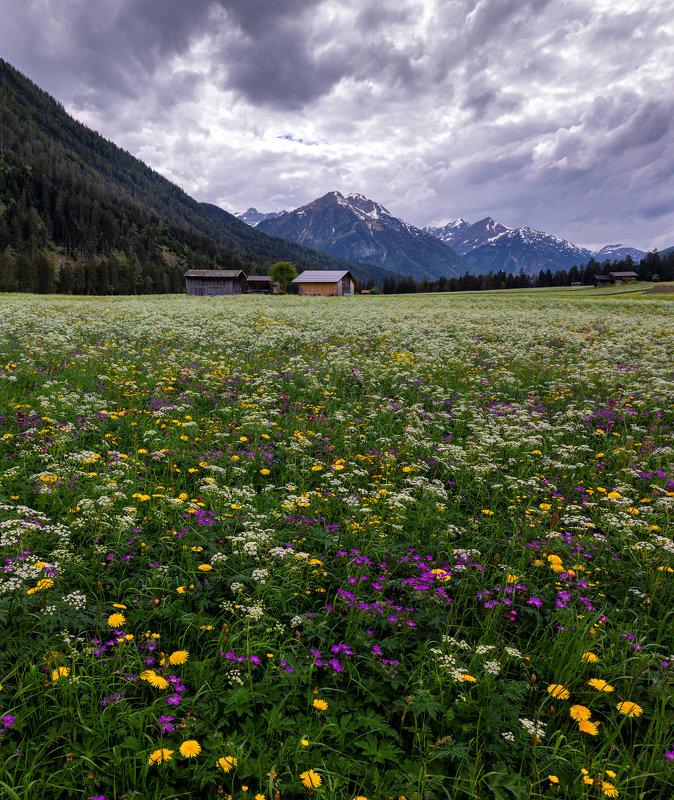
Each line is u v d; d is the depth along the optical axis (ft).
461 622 14.83
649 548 17.10
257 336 70.28
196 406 36.24
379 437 32.01
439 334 79.41
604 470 27.55
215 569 15.65
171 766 9.35
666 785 9.95
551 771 10.25
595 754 10.68
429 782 9.49
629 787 9.91
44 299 172.96
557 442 31.78
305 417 34.22
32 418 27.99
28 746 9.33
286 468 25.67
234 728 10.81
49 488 19.13
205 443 28.09
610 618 15.06
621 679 12.48
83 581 14.64
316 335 72.43
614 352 63.21
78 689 10.68
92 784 8.99
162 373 43.19
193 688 11.59
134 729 10.32
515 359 58.54
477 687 12.12
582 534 19.95
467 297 246.06
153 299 207.31
